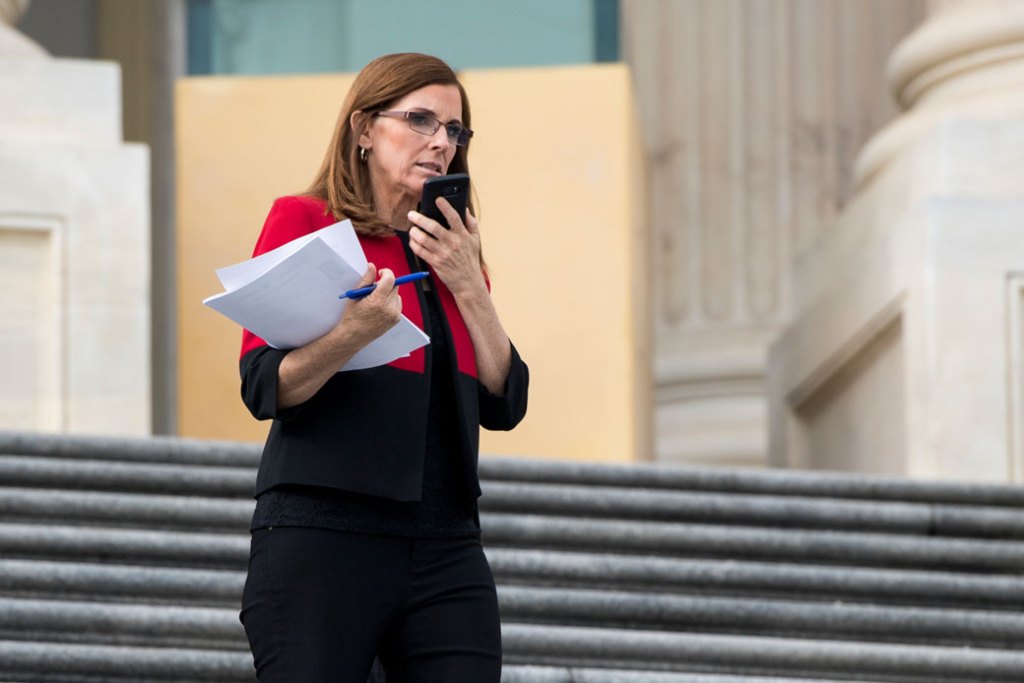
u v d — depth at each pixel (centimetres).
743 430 4338
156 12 4131
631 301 2680
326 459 992
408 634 1009
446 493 1025
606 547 1773
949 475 2359
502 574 1689
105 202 2459
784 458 3181
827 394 2981
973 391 2377
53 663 1447
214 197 2712
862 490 1966
